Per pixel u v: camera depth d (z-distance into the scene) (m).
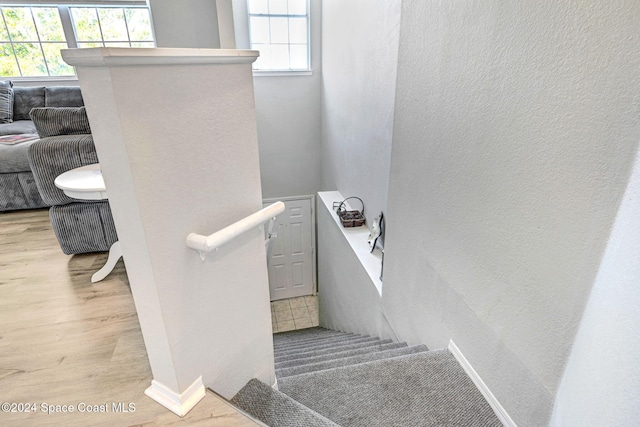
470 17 1.23
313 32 4.49
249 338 1.35
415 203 1.81
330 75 4.21
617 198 0.78
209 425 1.10
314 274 5.81
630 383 0.75
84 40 4.38
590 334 0.88
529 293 1.10
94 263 2.24
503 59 1.10
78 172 2.03
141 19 4.40
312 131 4.97
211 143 1.00
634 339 0.74
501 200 1.18
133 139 0.80
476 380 1.44
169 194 0.92
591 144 0.84
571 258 0.93
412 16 1.63
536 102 0.99
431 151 1.60
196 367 1.14
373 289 2.70
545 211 1.00
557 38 0.90
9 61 4.28
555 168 0.95
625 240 0.76
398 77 1.84
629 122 0.74
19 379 1.33
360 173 3.40
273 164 5.00
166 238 0.94
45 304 1.82
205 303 1.11
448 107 1.43
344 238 3.43
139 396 1.22
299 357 2.37
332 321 4.36
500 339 1.27
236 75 1.03
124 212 0.89
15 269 2.17
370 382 1.50
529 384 1.15
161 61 0.81
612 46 0.76
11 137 3.16
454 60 1.35
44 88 4.16
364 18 2.91
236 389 1.34
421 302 1.87
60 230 2.23
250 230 1.18
